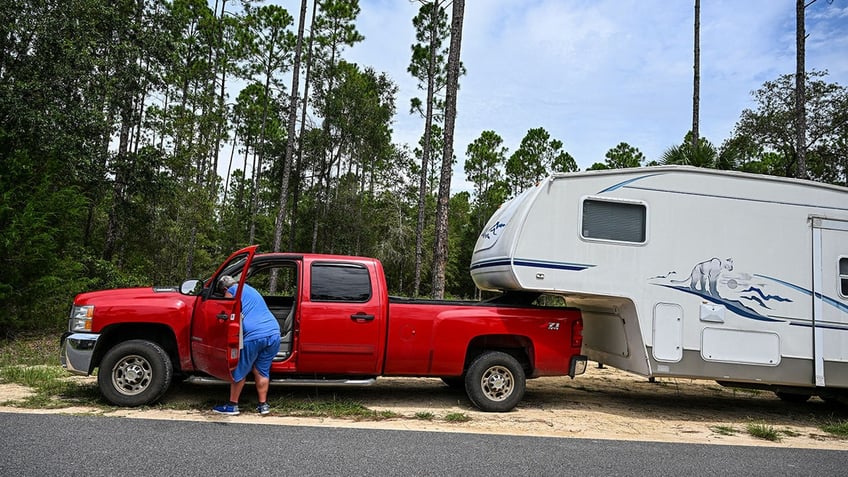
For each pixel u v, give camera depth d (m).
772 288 7.05
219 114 25.67
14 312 10.97
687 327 6.89
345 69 28.75
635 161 42.50
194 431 5.08
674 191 7.09
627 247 6.94
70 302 11.92
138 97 16.36
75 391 6.60
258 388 5.93
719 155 15.25
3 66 12.36
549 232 6.84
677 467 4.77
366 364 6.35
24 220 10.65
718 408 7.91
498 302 7.19
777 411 7.94
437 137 35.22
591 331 8.15
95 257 16.22
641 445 5.50
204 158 21.56
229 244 34.06
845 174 19.23
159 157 17.25
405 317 6.50
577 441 5.52
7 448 4.31
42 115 11.84
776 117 18.73
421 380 8.66
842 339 7.07
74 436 4.72
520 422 6.23
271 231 35.78
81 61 12.78
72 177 12.93
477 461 4.61
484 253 7.81
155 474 3.88
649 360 6.80
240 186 44.50
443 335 6.55
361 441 5.04
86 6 13.28
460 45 12.52
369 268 6.54
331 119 28.47
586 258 6.87
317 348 6.18
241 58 29.44
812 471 4.87
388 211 30.72
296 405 6.34
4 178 11.05
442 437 5.35
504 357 6.73
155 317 6.06
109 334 6.26
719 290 6.98
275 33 29.73
